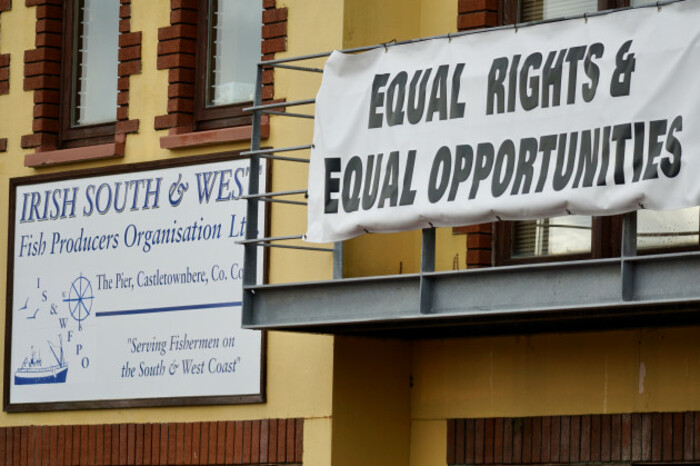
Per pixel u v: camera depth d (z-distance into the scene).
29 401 17.98
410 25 16.28
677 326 14.16
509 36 13.76
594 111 13.17
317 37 16.02
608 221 14.56
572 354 14.86
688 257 12.70
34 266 18.11
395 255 15.92
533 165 13.48
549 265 13.34
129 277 17.25
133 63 17.61
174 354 16.78
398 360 16.08
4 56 18.77
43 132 18.36
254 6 17.08
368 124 14.49
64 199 17.94
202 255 16.67
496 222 15.41
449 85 14.04
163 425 16.86
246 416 16.23
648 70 12.90
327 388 15.62
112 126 18.06
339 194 14.60
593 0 15.02
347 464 15.61
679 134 12.68
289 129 16.14
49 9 18.58
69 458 17.58
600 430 14.55
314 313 14.82
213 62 17.28
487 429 15.35
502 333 15.35
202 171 16.77
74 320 17.69
